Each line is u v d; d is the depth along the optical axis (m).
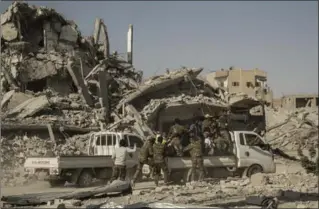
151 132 28.77
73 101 34.12
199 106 33.41
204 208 10.25
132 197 13.46
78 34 42.75
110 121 32.75
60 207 11.11
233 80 63.59
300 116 42.62
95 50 45.00
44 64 36.66
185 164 18.06
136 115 30.12
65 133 29.59
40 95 33.66
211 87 38.12
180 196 13.50
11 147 23.94
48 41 39.94
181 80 36.28
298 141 38.47
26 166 18.41
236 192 14.45
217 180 18.14
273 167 20.81
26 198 12.29
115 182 14.37
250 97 37.66
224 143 19.73
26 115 29.81
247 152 20.23
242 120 37.47
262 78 64.44
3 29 36.78
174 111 32.72
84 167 18.31
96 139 20.89
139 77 44.00
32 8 38.94
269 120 43.56
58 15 40.97
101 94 34.53
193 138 18.05
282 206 11.35
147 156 16.94
